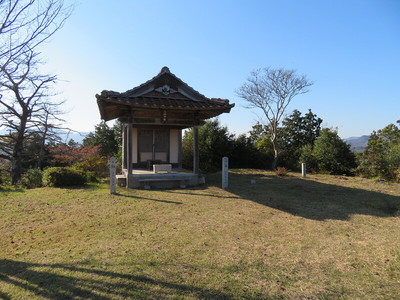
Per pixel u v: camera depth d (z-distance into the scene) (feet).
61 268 10.85
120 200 24.61
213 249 13.14
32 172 36.96
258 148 76.95
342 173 57.16
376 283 9.96
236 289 9.48
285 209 21.63
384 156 45.32
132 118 31.27
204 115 39.75
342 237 15.06
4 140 57.36
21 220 17.98
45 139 59.47
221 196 27.12
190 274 10.50
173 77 32.91
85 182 34.50
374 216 19.54
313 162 61.77
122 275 10.28
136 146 39.86
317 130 85.35
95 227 16.58
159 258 11.96
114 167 27.91
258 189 31.68
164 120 31.42
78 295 8.93
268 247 13.50
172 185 33.30
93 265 11.15
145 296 8.89
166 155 41.50
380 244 13.96
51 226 16.71
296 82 72.08
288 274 10.67
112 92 29.09
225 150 66.69
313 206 22.74
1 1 11.01
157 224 17.30
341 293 9.29
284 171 48.55
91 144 89.20
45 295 8.93
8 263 11.35
